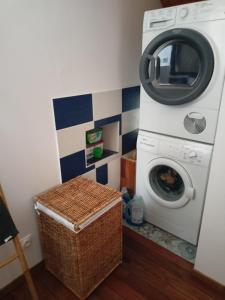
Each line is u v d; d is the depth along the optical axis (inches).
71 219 45.8
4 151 47.0
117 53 66.6
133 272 59.2
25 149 50.6
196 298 52.4
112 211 53.6
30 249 57.3
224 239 49.3
